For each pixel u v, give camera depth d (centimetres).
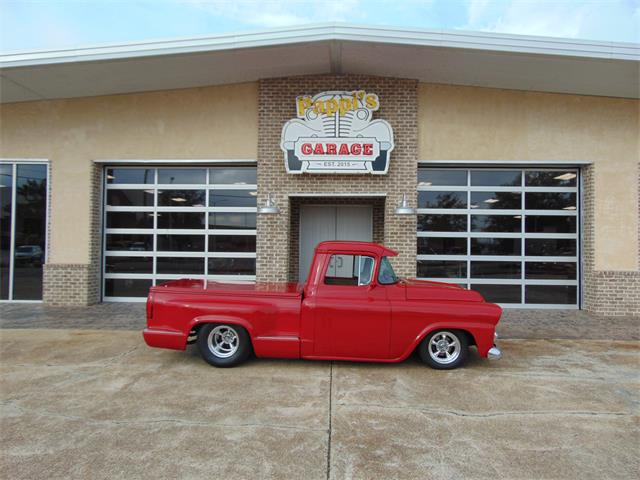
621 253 889
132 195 970
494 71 824
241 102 909
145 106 921
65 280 914
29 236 945
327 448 320
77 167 929
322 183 884
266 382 463
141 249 966
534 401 417
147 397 418
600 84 845
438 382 468
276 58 801
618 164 897
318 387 449
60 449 314
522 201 943
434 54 773
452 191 945
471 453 315
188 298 517
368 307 502
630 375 497
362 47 757
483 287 943
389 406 401
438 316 500
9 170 945
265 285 579
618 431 354
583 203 926
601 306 870
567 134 899
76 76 829
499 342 648
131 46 760
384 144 867
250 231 953
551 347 621
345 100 867
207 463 296
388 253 524
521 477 283
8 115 934
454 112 898
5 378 472
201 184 962
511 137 899
